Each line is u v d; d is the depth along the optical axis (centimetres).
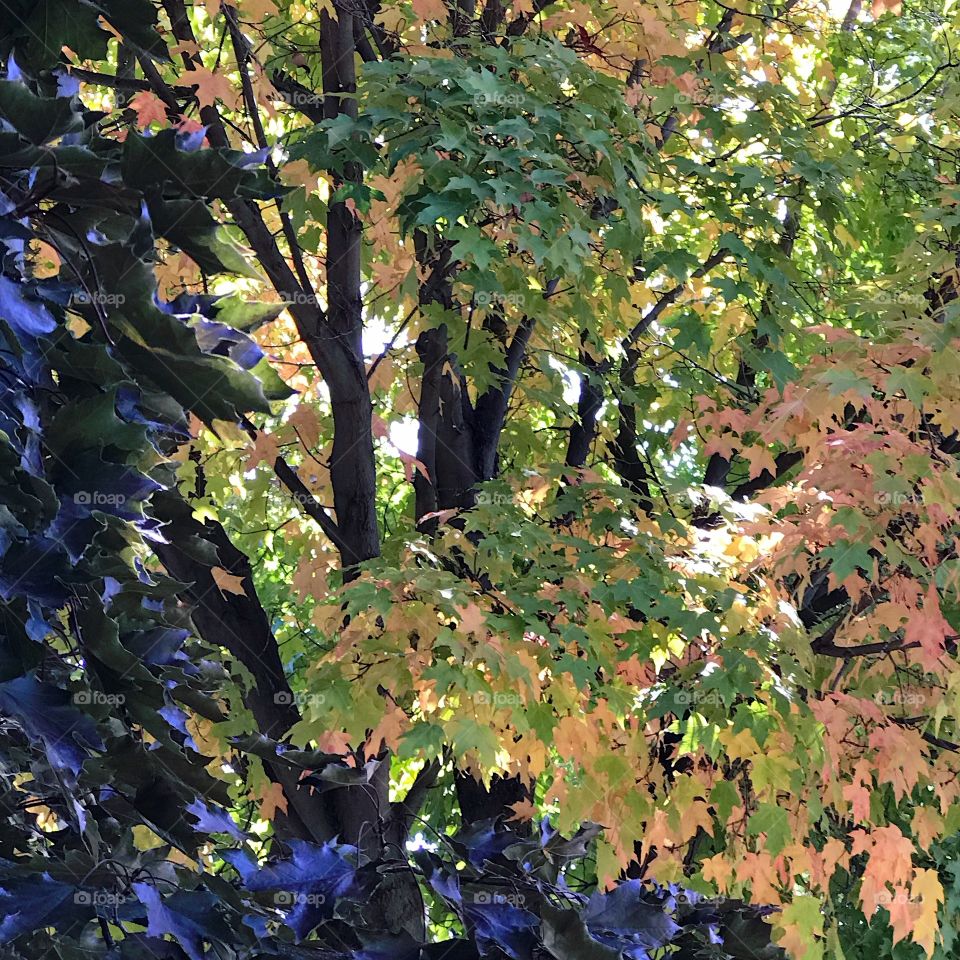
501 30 550
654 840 503
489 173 448
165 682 160
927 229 610
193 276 509
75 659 158
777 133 573
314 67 599
